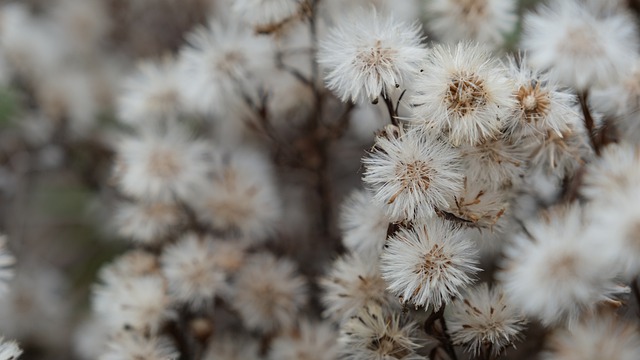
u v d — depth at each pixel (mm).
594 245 185
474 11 206
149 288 210
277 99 227
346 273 195
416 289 182
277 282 217
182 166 222
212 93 221
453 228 185
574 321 189
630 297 197
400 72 188
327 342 211
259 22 211
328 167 240
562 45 194
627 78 198
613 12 218
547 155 194
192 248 217
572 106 195
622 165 190
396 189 182
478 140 182
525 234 194
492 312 187
